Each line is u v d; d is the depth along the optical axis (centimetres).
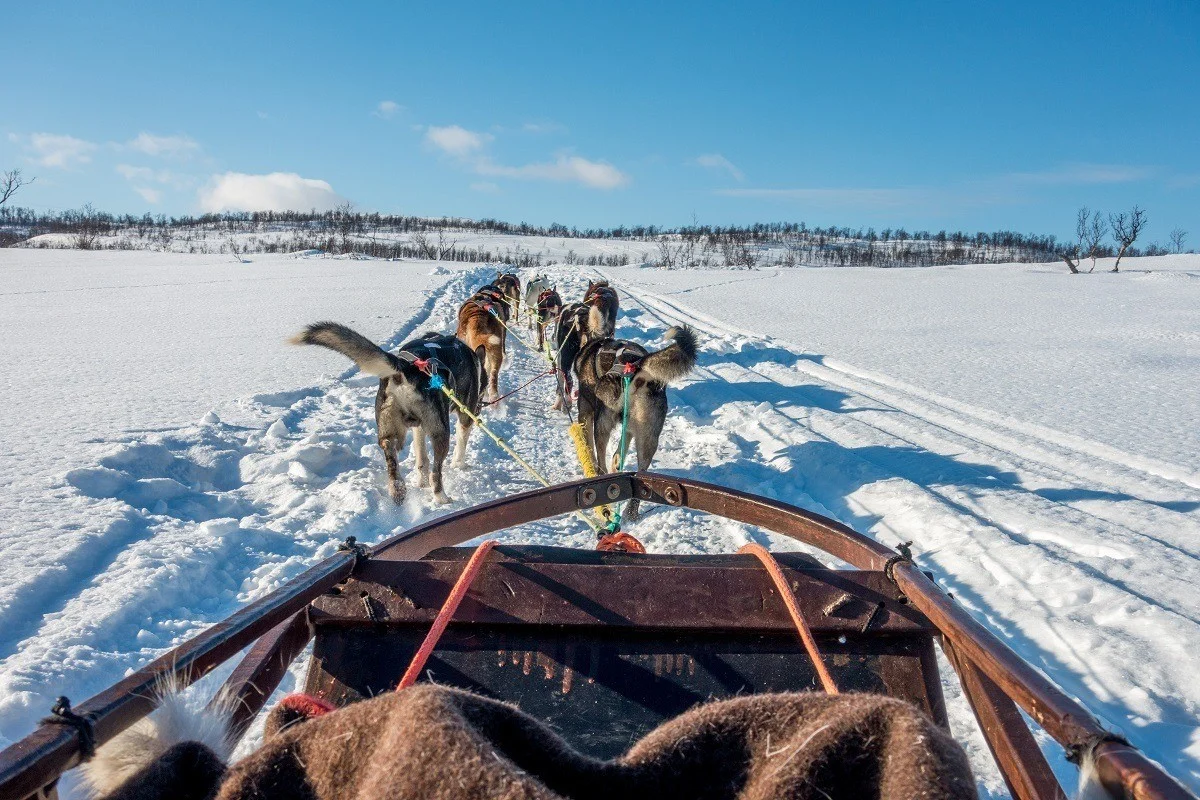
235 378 1093
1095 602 454
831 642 237
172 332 1592
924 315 2216
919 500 625
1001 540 538
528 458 802
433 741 113
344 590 245
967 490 664
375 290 2561
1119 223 4912
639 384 662
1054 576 486
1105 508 634
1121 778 129
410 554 295
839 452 764
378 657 231
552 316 1533
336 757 124
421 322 1792
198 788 143
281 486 651
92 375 1101
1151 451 805
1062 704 158
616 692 222
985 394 1108
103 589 434
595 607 239
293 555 527
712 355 1447
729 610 240
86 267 3888
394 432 638
